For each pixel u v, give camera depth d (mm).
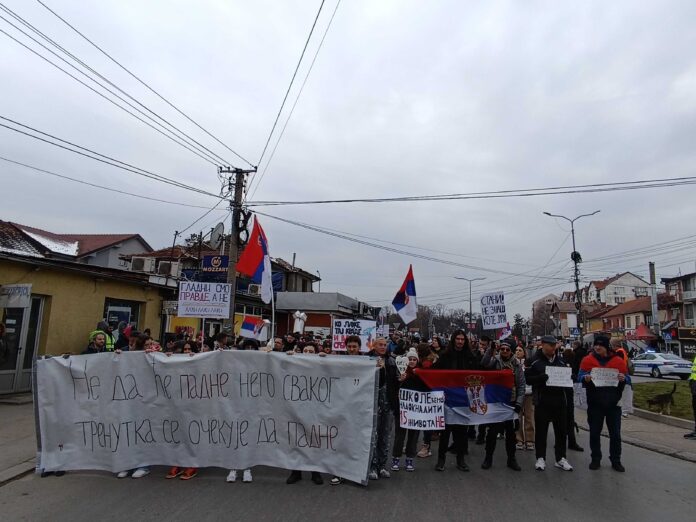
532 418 9531
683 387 19797
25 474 6871
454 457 8617
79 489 6238
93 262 34156
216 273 23094
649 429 11430
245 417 6867
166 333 20516
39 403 6941
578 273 34188
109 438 6918
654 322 49625
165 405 6957
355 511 5574
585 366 7902
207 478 6777
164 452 6891
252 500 5879
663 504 5988
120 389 7016
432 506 5805
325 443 6688
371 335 13062
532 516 5516
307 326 37250
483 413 7605
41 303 14109
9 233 25000
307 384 6855
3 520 5215
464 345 7953
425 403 7480
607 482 6945
